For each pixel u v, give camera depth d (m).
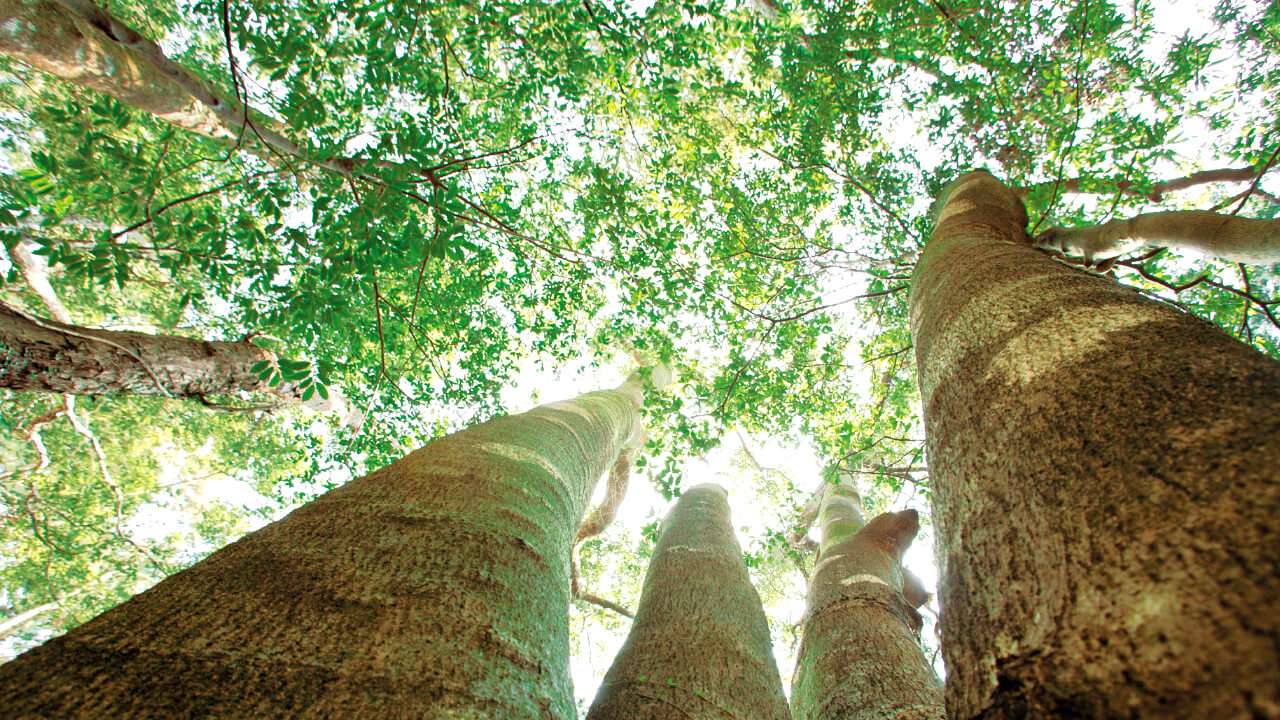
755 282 7.82
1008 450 1.18
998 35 7.03
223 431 10.84
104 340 3.47
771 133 7.73
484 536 1.97
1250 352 1.02
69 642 1.21
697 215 7.70
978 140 7.22
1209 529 0.72
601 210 6.79
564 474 3.09
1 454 8.70
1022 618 0.90
